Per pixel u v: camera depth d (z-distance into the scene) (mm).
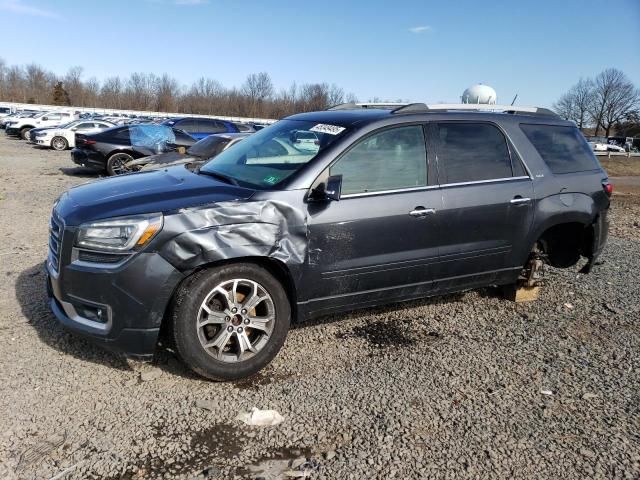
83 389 3445
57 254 3570
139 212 3352
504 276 4801
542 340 4465
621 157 55281
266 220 3570
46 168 16812
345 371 3822
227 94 91938
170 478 2684
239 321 3586
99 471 2713
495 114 4781
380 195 4012
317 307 3920
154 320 3357
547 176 4844
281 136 4477
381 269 4062
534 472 2814
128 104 92062
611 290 5785
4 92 91188
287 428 3121
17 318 4445
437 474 2768
